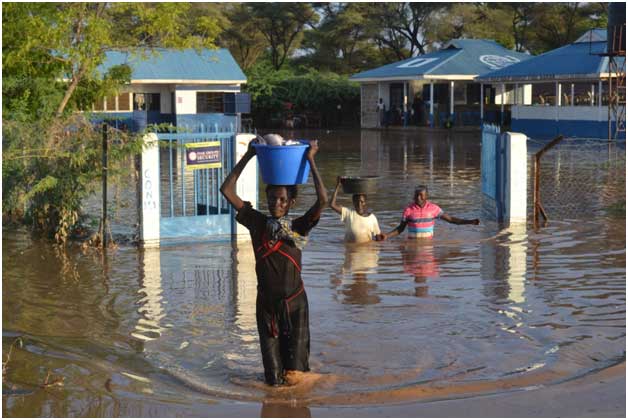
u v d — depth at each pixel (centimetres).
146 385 672
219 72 4350
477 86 4997
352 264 1117
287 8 6650
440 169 2548
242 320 859
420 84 5128
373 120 5378
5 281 1033
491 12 6506
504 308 887
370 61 7175
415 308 891
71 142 1337
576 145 3447
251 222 673
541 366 703
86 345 777
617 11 3491
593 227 1395
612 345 758
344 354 741
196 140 1516
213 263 1145
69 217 1309
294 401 632
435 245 1246
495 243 1259
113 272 1088
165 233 1296
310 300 929
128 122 4112
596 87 4066
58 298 948
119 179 1308
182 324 845
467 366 707
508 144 1455
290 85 5719
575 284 989
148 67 4197
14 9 1689
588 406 607
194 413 610
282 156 654
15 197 1362
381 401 629
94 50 1720
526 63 4281
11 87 1717
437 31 6400
